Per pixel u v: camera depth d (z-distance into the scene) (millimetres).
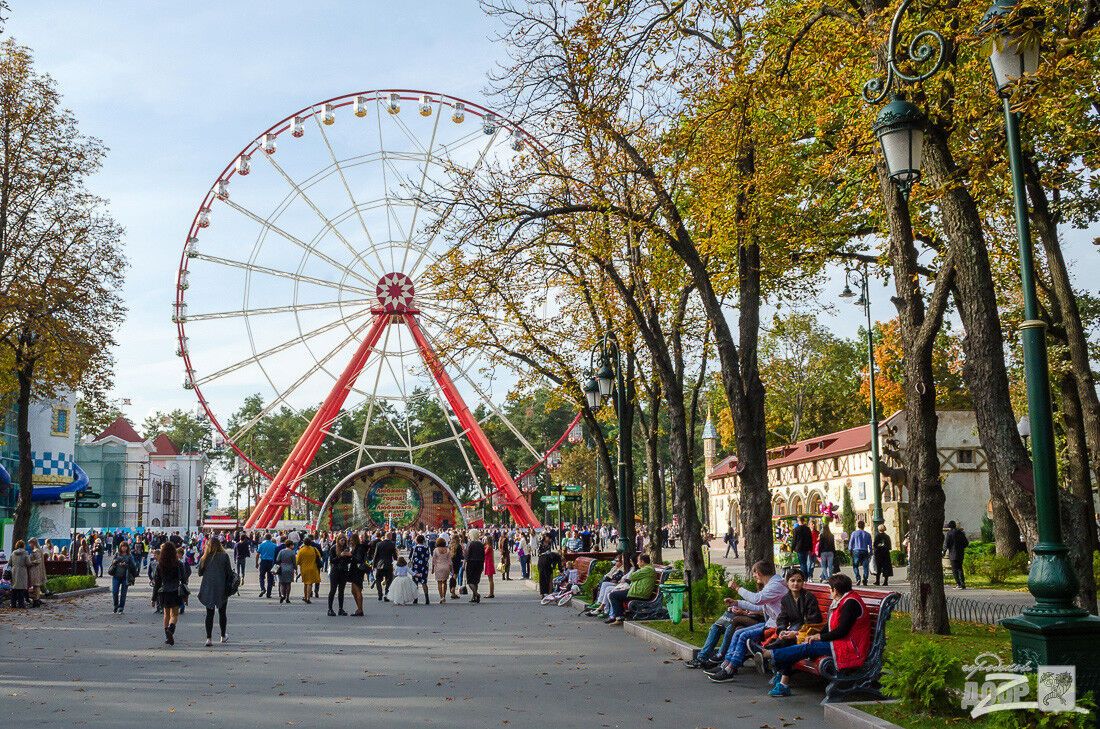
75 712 11227
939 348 49312
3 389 39531
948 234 15359
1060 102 16719
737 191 19703
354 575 25953
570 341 32031
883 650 11180
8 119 34656
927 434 16609
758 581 13977
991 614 18688
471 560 30812
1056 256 24875
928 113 15211
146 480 116062
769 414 82688
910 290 16828
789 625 12727
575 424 58531
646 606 21875
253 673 14539
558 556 34125
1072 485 29219
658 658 15734
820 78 18422
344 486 69812
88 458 110438
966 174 15305
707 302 20562
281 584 31375
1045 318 28094
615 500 33531
